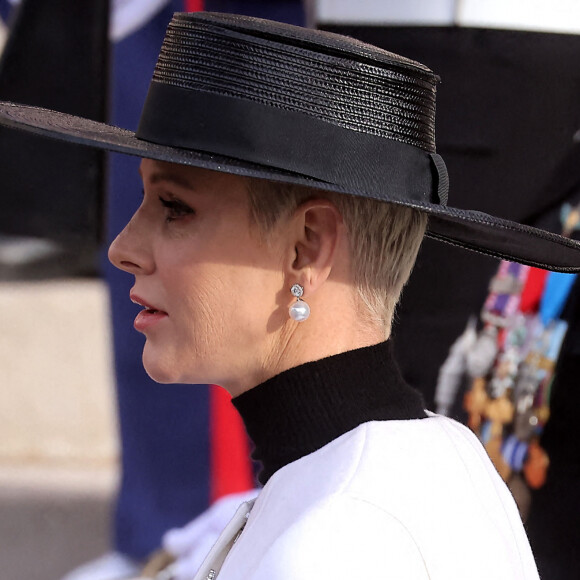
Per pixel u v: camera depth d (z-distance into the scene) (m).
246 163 5.27
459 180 9.38
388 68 5.42
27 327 29.38
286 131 5.25
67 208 10.72
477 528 4.89
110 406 28.66
